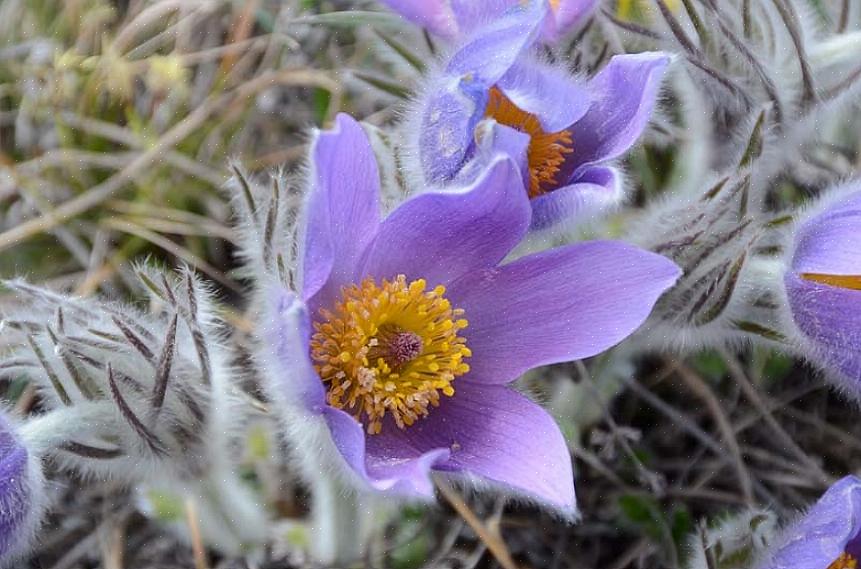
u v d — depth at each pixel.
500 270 0.21
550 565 0.25
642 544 0.25
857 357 0.22
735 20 0.25
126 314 0.21
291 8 0.28
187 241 0.26
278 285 0.20
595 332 0.21
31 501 0.21
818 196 0.25
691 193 0.24
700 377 0.25
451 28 0.24
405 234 0.21
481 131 0.20
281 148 0.27
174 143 0.27
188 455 0.22
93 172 0.27
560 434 0.20
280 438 0.24
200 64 0.28
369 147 0.20
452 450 0.21
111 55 0.27
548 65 0.22
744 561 0.22
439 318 0.21
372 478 0.19
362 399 0.21
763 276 0.22
